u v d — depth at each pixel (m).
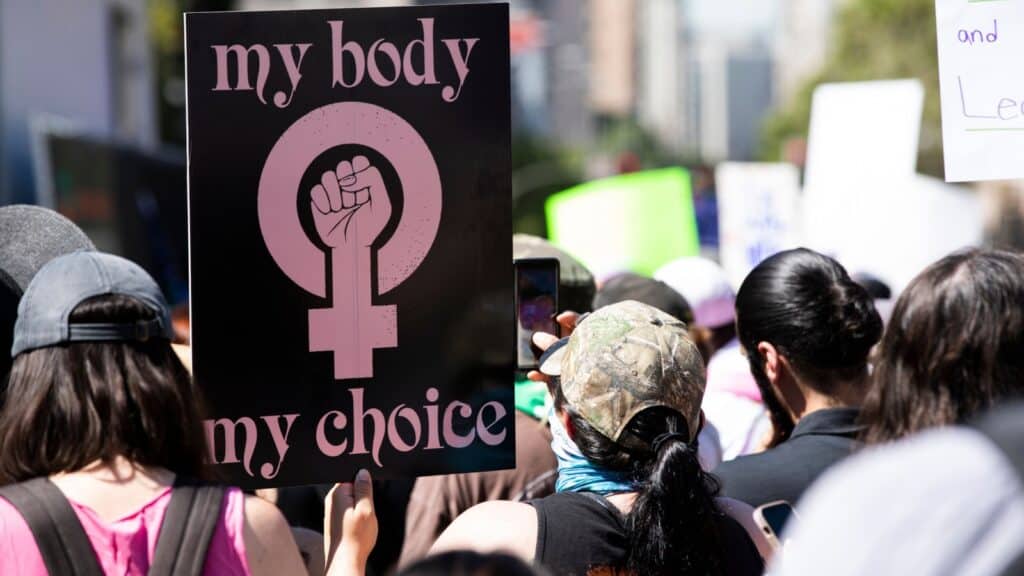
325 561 4.18
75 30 24.00
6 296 4.48
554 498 3.75
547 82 114.06
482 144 4.19
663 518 3.59
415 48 4.14
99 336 3.40
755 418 6.02
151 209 20.78
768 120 60.62
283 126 4.09
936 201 11.99
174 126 37.06
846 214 10.42
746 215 13.38
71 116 23.52
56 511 3.22
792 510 3.88
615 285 6.32
